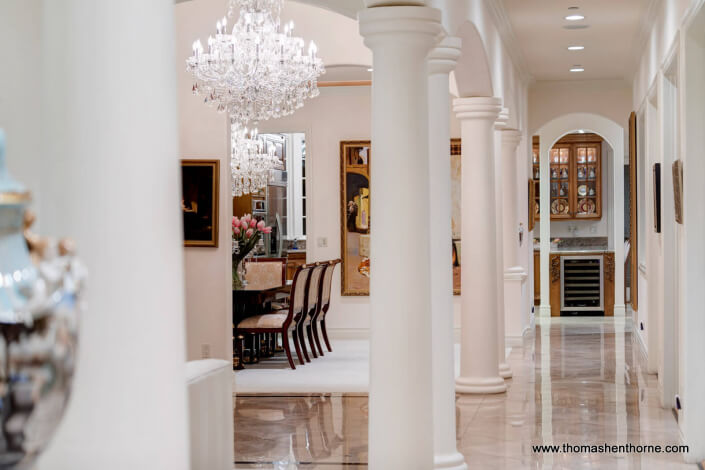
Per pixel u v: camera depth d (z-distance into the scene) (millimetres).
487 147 7883
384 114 4125
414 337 4102
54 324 1471
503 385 7977
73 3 2039
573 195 16094
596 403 7352
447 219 5301
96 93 2035
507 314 11180
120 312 2020
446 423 5117
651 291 8758
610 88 13328
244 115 7980
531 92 13477
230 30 8445
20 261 1471
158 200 2090
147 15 2088
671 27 6715
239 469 5281
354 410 7148
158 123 2100
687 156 5555
